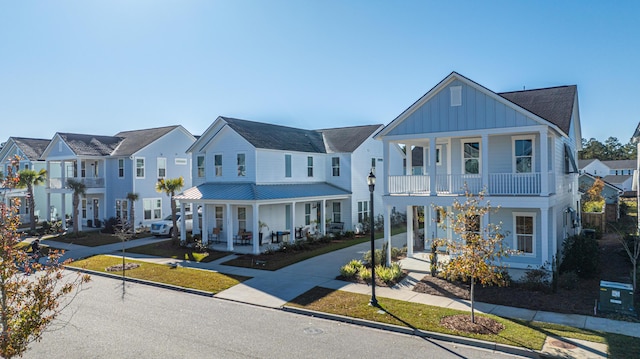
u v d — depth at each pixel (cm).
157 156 3312
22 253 757
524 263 1698
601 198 4012
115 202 3278
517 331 1012
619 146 9781
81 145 3284
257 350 944
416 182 1864
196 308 1291
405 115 1750
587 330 1014
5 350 661
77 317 1201
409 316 1144
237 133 2477
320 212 2878
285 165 2642
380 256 1756
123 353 936
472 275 1059
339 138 3158
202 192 2431
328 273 1697
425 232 2138
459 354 912
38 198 3800
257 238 2145
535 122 1505
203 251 2203
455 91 1653
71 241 2694
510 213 1733
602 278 1491
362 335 1039
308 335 1041
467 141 1877
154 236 2836
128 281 1686
